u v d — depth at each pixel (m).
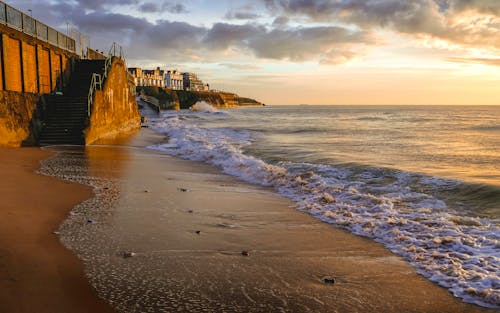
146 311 4.47
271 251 6.62
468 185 10.59
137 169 14.27
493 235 7.09
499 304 4.85
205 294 4.97
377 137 29.23
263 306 4.73
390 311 4.71
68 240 6.55
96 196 9.68
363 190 11.02
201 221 8.16
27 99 19.42
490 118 68.06
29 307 4.37
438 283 5.46
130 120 33.53
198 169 15.23
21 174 11.65
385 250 6.77
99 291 4.88
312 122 54.16
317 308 4.73
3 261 5.51
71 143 20.36
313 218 8.69
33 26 21.09
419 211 8.83
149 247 6.49
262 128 39.53
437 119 64.25
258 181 13.08
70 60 26.33
